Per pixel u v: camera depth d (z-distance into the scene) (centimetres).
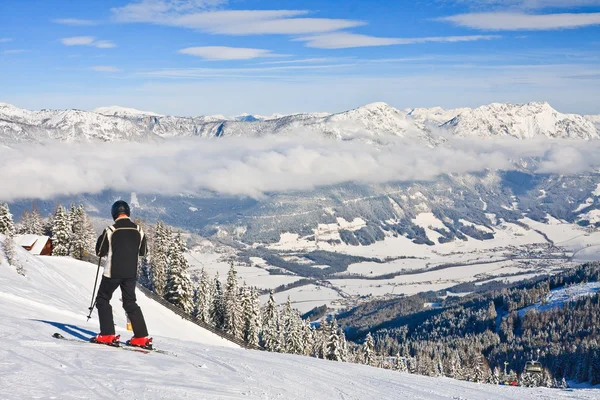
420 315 17250
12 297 2322
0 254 3625
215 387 676
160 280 7106
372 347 7200
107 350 793
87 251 7369
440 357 11100
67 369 634
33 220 8831
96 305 833
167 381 652
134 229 814
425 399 1089
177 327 4981
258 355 1329
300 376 1026
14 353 686
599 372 9312
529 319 14125
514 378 8519
